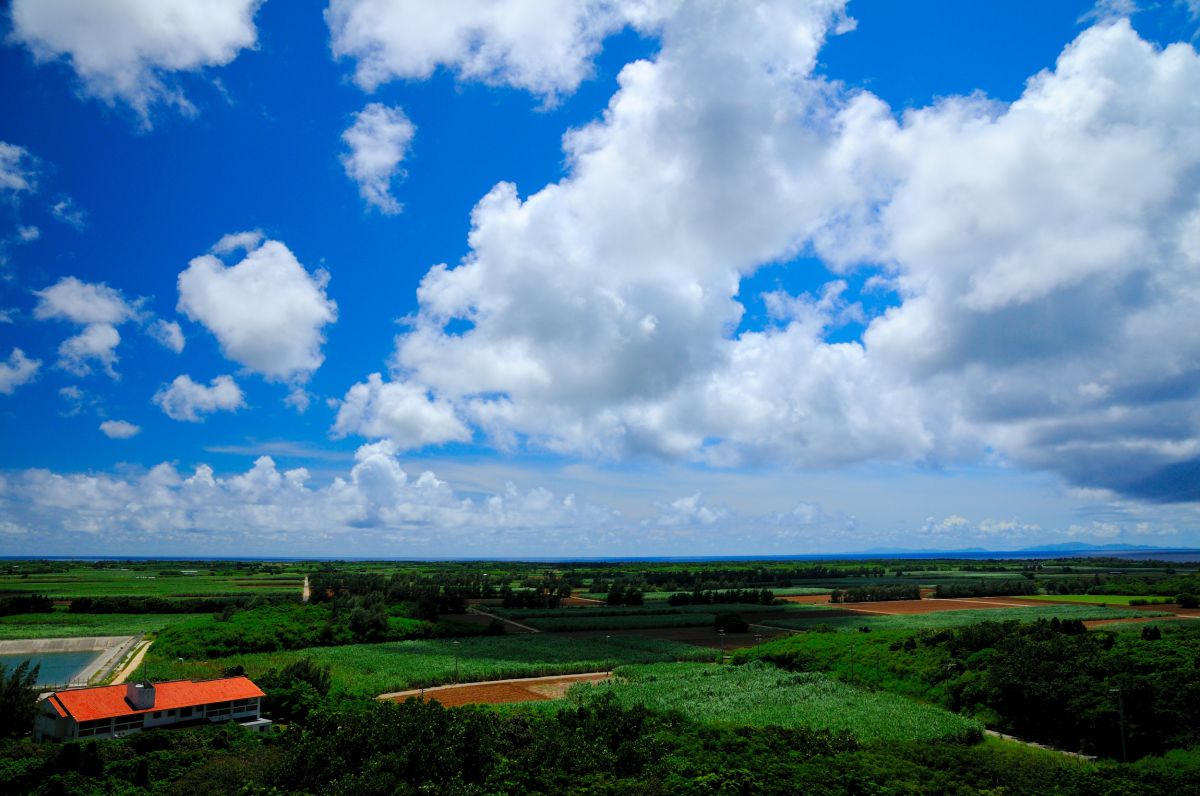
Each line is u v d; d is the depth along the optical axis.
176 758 50.09
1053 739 64.44
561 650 113.62
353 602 137.38
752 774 48.25
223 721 62.09
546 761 50.91
